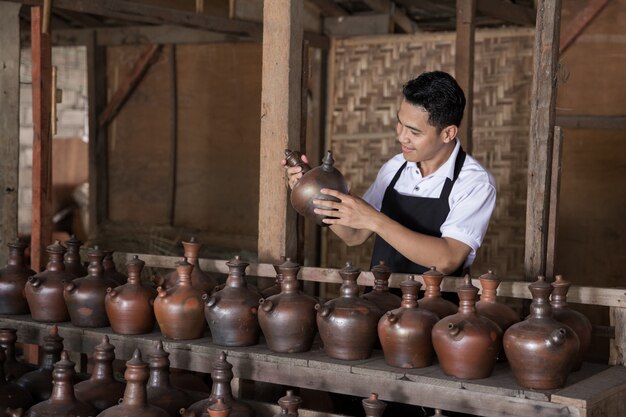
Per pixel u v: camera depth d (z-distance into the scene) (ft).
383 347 9.41
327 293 22.61
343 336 9.52
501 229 20.83
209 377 12.64
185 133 24.98
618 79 19.29
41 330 11.62
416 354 9.26
